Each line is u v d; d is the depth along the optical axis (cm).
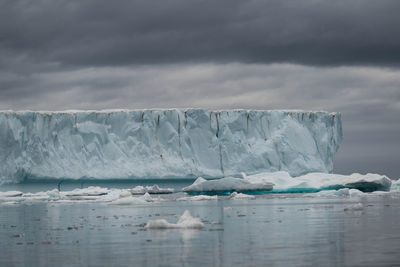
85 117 9756
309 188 8025
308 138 10325
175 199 6825
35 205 6034
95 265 2012
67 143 9575
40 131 9388
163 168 9725
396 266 1898
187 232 2889
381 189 7881
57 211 4894
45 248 2444
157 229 3048
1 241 2725
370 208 4556
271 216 3894
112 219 3862
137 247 2383
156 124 9956
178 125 9994
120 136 9825
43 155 9356
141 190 8619
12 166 8975
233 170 9962
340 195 7219
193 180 10150
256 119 10250
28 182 9312
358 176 7988
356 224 3206
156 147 9862
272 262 1992
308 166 10119
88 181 9575
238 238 2620
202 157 9969
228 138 10056
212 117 10125
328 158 10469
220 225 3266
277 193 8081
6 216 4388
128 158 9712
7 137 8994
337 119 10619
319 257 2077
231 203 5769
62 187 9600
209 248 2322
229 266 1931
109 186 9906
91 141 9688
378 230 2889
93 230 3123
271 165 10031
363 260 2006
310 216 3828
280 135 10162
